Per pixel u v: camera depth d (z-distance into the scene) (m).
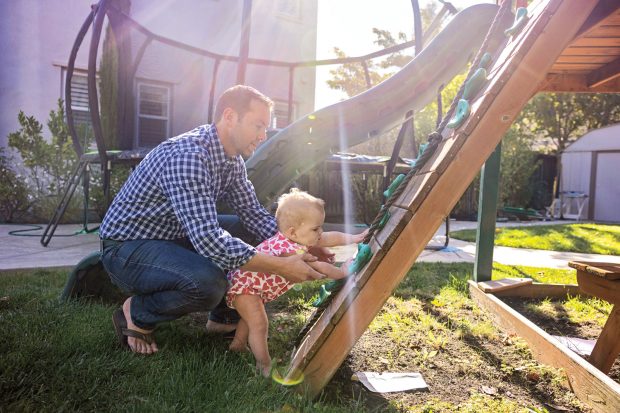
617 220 14.09
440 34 3.96
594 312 3.33
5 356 1.86
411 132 6.64
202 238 1.83
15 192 8.03
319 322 1.99
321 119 3.74
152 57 9.12
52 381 1.71
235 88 2.13
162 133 9.45
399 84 3.90
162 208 2.11
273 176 3.68
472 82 2.15
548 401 1.94
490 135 1.72
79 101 8.95
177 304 2.04
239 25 9.93
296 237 2.05
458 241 7.54
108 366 1.89
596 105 19.44
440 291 3.80
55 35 8.62
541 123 20.23
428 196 1.69
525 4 3.21
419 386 2.00
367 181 9.78
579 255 6.39
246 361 2.08
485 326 2.88
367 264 1.80
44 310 2.61
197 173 1.94
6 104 8.45
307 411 1.64
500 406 1.82
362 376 2.08
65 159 8.18
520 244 7.34
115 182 8.04
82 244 5.79
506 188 14.21
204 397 1.70
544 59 1.75
